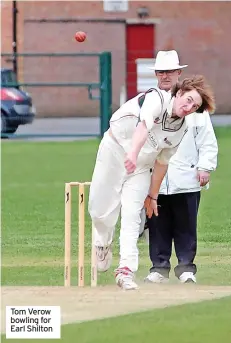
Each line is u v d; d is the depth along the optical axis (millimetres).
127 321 20344
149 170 23750
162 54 24391
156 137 23172
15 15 89938
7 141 67938
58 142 66625
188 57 91688
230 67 91438
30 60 87875
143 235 26125
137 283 25438
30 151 61594
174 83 24375
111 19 92750
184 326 19938
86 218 37188
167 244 25812
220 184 47000
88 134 69500
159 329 19703
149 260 29594
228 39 92562
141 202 23719
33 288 24219
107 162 23641
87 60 89000
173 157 25500
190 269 25812
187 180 25531
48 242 33312
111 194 23906
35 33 90812
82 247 24750
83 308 21500
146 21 93000
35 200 42844
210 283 25891
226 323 20172
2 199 43094
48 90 86688
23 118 69188
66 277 24906
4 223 37156
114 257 30438
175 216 25703
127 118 23188
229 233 35094
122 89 80938
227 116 87750
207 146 25703
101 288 24172
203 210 39812
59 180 49312
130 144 23344
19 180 49312
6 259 30250
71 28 91312
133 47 92750
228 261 29750
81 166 54312
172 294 23141
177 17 93000
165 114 22875
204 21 92688
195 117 25688
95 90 87250
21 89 77188
